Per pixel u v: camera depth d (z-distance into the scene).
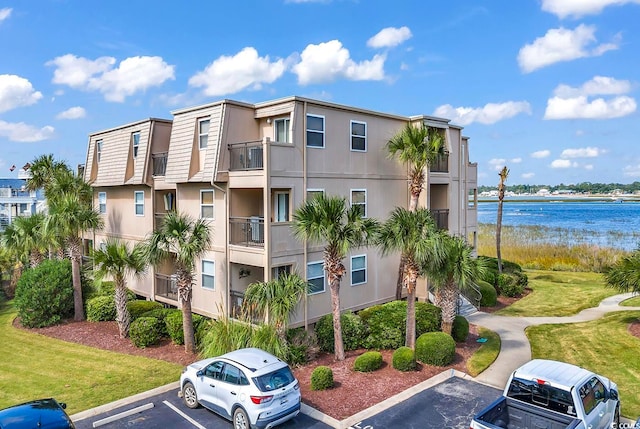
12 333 20.73
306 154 18.52
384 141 22.12
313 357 16.48
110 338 19.44
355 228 15.39
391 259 22.52
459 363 15.97
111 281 25.25
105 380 15.02
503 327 20.69
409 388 13.95
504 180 30.31
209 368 12.46
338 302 16.23
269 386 11.18
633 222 94.62
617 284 19.47
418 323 17.73
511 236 58.25
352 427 11.70
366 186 21.27
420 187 21.00
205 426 11.88
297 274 17.86
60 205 21.33
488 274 27.16
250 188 18.64
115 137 25.80
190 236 16.91
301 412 12.52
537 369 10.62
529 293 28.77
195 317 18.77
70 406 13.12
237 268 19.52
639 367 15.16
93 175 27.78
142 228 24.12
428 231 15.56
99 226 23.12
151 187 23.09
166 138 23.91
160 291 23.09
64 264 22.73
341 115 20.03
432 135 21.05
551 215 123.19
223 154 18.70
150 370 15.81
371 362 15.16
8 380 15.23
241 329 15.79
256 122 19.97
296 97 17.95
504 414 10.16
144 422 12.11
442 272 16.61
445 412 12.45
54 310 21.62
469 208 30.11
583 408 9.53
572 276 35.44
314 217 15.16
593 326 20.34
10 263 29.11
